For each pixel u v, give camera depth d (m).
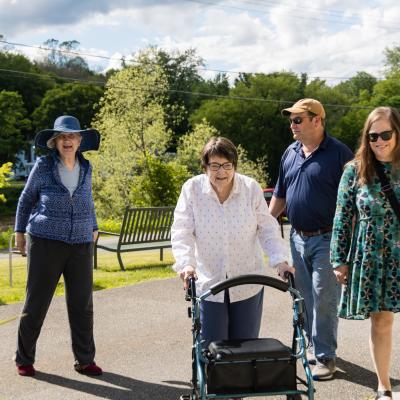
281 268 3.96
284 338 6.01
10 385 4.86
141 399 4.59
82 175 5.11
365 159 4.17
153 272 9.70
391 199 4.09
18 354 5.08
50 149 5.15
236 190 4.11
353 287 4.19
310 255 5.18
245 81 72.62
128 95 37.72
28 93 80.31
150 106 37.81
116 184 34.50
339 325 6.50
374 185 4.14
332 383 4.88
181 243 4.05
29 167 80.38
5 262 11.56
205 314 4.09
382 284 4.11
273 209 5.69
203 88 78.38
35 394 4.68
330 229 5.12
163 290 8.23
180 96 76.19
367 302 4.12
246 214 4.13
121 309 7.23
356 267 4.18
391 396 4.26
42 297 5.01
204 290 4.09
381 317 4.25
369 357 5.49
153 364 5.36
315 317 5.05
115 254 12.70
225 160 3.91
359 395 4.62
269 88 65.06
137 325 6.58
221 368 3.27
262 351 3.30
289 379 3.33
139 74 38.91
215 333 4.07
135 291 8.16
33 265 4.99
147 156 32.22
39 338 6.08
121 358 5.52
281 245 4.12
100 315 6.98
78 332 5.09
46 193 4.98
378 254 4.11
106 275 9.36
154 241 10.77
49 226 4.95
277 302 7.46
